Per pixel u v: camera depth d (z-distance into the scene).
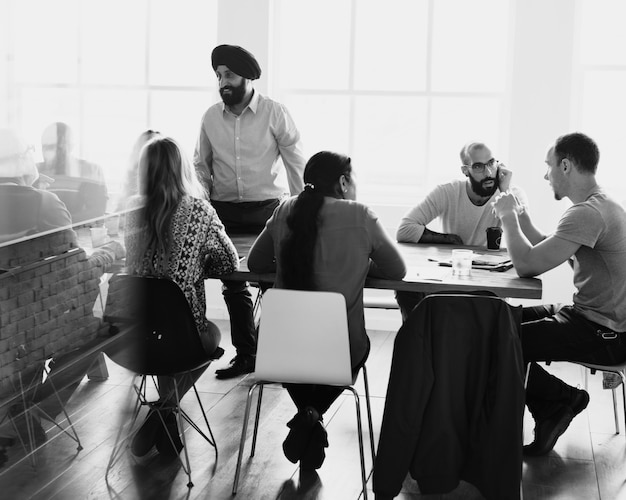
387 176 6.29
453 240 4.57
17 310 2.41
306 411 3.40
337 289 3.40
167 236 3.65
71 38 2.73
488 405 3.11
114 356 3.13
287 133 5.02
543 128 5.80
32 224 2.48
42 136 2.53
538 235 4.07
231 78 4.84
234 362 5.01
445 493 3.23
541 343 3.61
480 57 6.06
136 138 3.46
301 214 3.41
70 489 2.84
